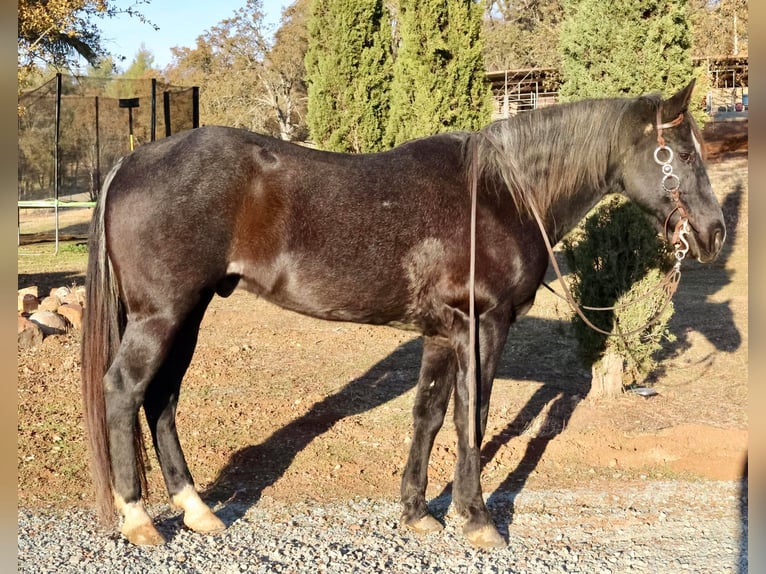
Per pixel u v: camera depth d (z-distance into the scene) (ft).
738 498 13.64
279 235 11.29
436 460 15.31
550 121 12.41
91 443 11.10
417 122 26.71
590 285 18.38
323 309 11.71
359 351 24.38
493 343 11.79
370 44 31.71
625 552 11.44
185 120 53.16
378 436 16.62
